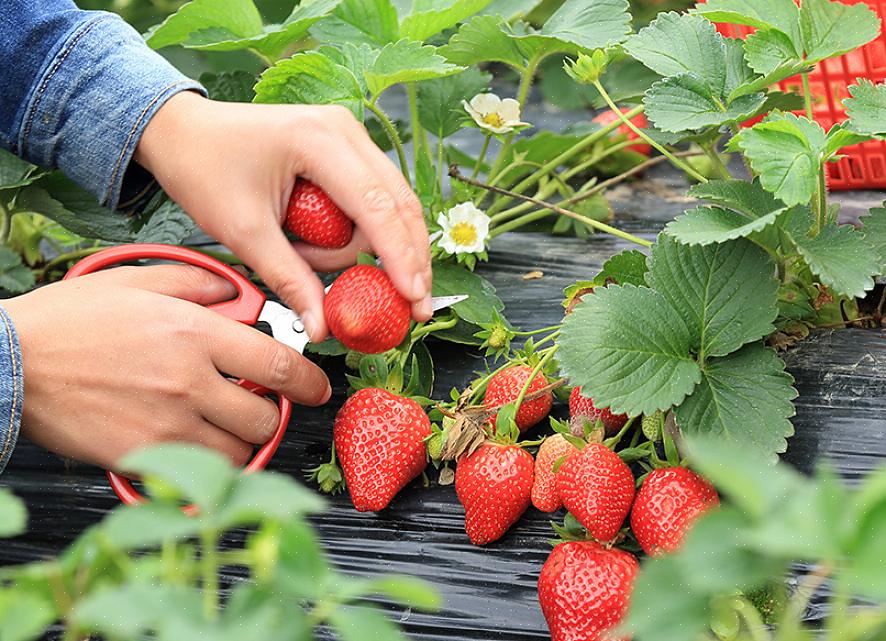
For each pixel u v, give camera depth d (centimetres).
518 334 120
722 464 42
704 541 45
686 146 179
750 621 80
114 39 116
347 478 109
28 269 144
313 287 106
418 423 108
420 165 139
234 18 143
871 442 107
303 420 124
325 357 130
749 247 107
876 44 148
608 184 160
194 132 108
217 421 105
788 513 42
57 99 115
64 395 101
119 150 112
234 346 103
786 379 101
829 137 105
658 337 103
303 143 103
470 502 104
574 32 138
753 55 114
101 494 120
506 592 104
